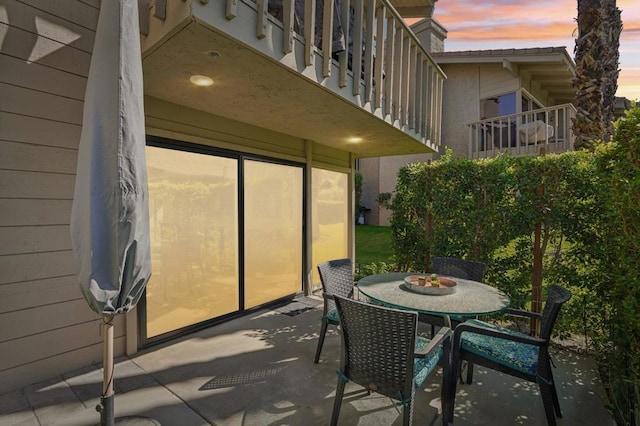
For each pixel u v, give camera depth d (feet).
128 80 5.37
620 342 7.36
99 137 5.31
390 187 39.27
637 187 6.57
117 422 6.69
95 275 5.23
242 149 13.14
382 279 9.69
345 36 9.62
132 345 9.76
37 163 7.91
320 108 10.89
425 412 7.29
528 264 11.44
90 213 5.22
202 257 11.92
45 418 6.88
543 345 6.44
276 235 15.16
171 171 10.87
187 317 11.46
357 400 7.62
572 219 10.28
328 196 18.90
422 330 11.69
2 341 7.54
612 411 7.21
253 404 7.41
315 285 17.95
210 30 6.24
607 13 15.28
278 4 9.65
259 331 11.73
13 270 7.64
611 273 8.75
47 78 8.02
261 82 8.75
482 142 28.78
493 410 7.39
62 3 8.21
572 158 10.39
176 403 7.41
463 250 12.82
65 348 8.46
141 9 7.04
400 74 12.88
